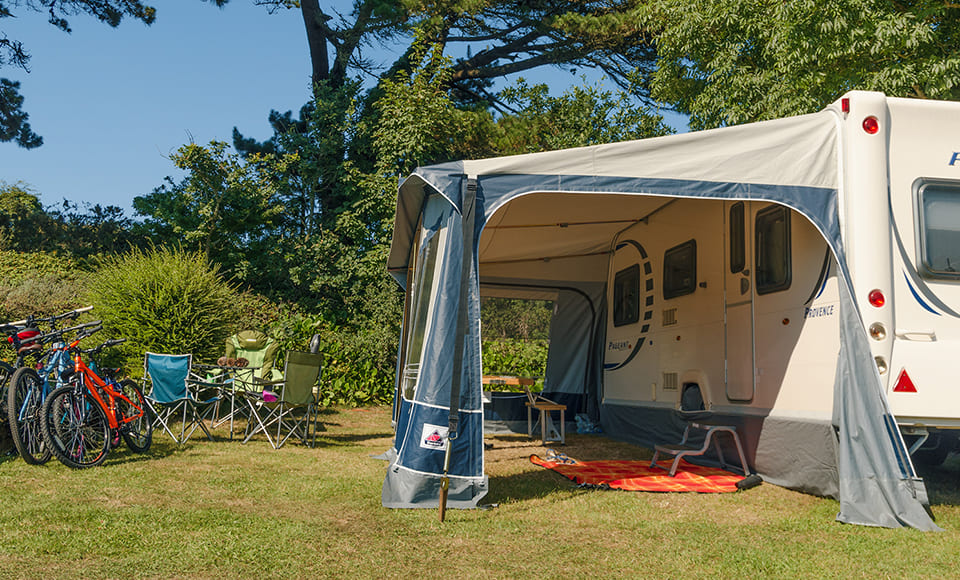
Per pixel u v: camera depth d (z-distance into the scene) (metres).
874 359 4.79
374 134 15.29
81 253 16.94
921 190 5.04
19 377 5.64
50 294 13.09
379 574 3.40
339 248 14.99
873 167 5.00
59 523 4.03
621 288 8.98
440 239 5.38
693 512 4.81
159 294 9.34
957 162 5.11
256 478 5.60
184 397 7.27
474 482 4.73
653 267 8.09
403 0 17.14
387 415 11.33
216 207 14.10
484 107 17.58
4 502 4.46
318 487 5.28
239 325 11.10
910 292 4.94
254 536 3.92
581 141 16.69
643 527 4.38
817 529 4.36
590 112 17.41
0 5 16.61
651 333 8.09
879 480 4.55
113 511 4.34
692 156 5.11
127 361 9.13
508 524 4.35
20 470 5.47
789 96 10.55
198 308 9.52
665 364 7.72
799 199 5.09
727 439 6.50
